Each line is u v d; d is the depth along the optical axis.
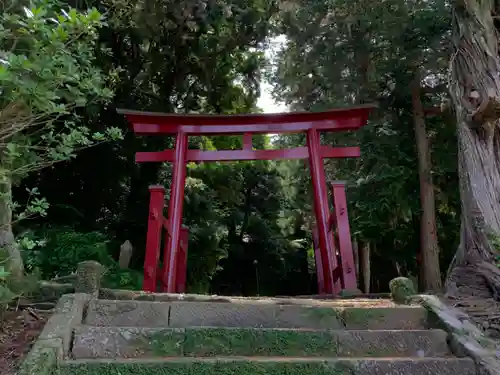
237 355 3.39
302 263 22.28
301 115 8.37
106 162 11.60
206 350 3.40
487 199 5.19
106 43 10.69
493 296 4.62
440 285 9.68
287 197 18.62
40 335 3.12
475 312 4.29
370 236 10.64
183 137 8.34
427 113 10.70
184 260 9.46
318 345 3.52
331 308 4.01
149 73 12.11
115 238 12.25
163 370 2.99
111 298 4.23
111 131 3.57
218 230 14.55
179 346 3.37
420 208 10.35
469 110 5.54
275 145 17.98
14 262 4.04
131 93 12.28
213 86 12.94
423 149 10.21
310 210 16.44
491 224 5.05
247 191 19.88
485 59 5.57
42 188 11.07
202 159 8.35
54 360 2.88
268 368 3.09
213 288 20.80
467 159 5.44
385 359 3.28
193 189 13.02
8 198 3.90
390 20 9.34
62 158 3.26
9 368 2.92
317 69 11.51
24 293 4.06
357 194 10.47
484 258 4.92
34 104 2.77
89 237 8.80
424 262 9.91
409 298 4.46
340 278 7.19
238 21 11.55
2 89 2.60
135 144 12.01
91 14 2.90
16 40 2.75
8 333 3.45
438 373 3.22
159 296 4.36
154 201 7.17
